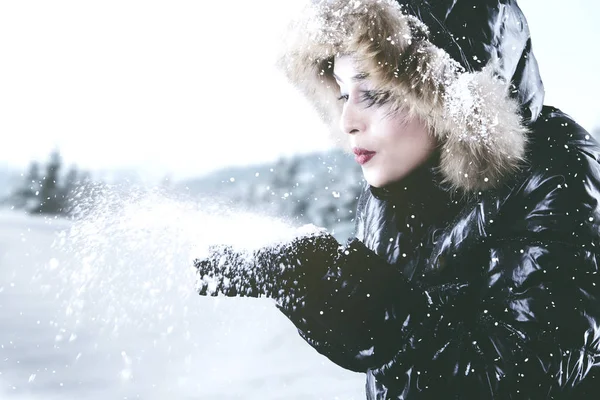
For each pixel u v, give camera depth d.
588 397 1.45
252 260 1.49
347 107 1.59
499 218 1.48
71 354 4.73
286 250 1.49
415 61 1.50
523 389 1.37
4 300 6.36
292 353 5.00
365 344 1.46
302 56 1.84
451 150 1.51
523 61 1.62
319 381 4.26
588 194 1.45
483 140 1.48
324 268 1.48
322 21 1.62
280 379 4.27
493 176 1.48
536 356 1.37
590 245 1.43
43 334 5.27
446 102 1.50
